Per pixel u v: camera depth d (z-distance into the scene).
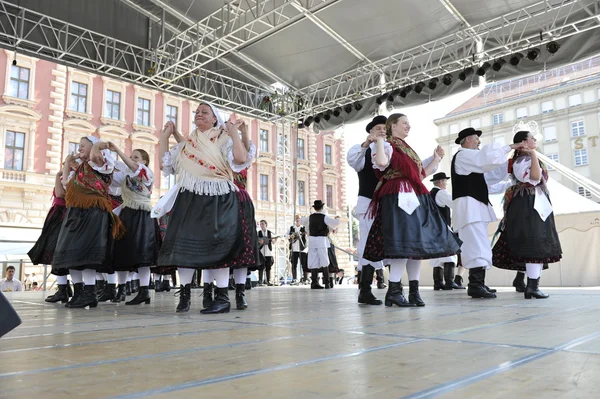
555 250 3.99
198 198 3.06
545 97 33.91
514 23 8.70
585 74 33.84
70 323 2.40
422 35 9.65
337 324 2.19
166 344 1.60
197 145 3.15
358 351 1.40
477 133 4.56
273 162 24.25
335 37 9.85
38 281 17.16
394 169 3.47
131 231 4.17
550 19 8.59
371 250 3.50
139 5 10.05
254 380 1.03
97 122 19.69
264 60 11.20
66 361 1.28
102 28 9.62
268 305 3.74
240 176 3.38
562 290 5.74
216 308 3.03
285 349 1.46
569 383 0.96
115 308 3.65
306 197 25.77
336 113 11.48
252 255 3.15
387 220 3.34
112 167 3.80
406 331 1.88
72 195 3.67
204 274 3.39
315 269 8.44
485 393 0.89
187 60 10.55
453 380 1.00
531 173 4.01
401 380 1.01
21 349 1.51
